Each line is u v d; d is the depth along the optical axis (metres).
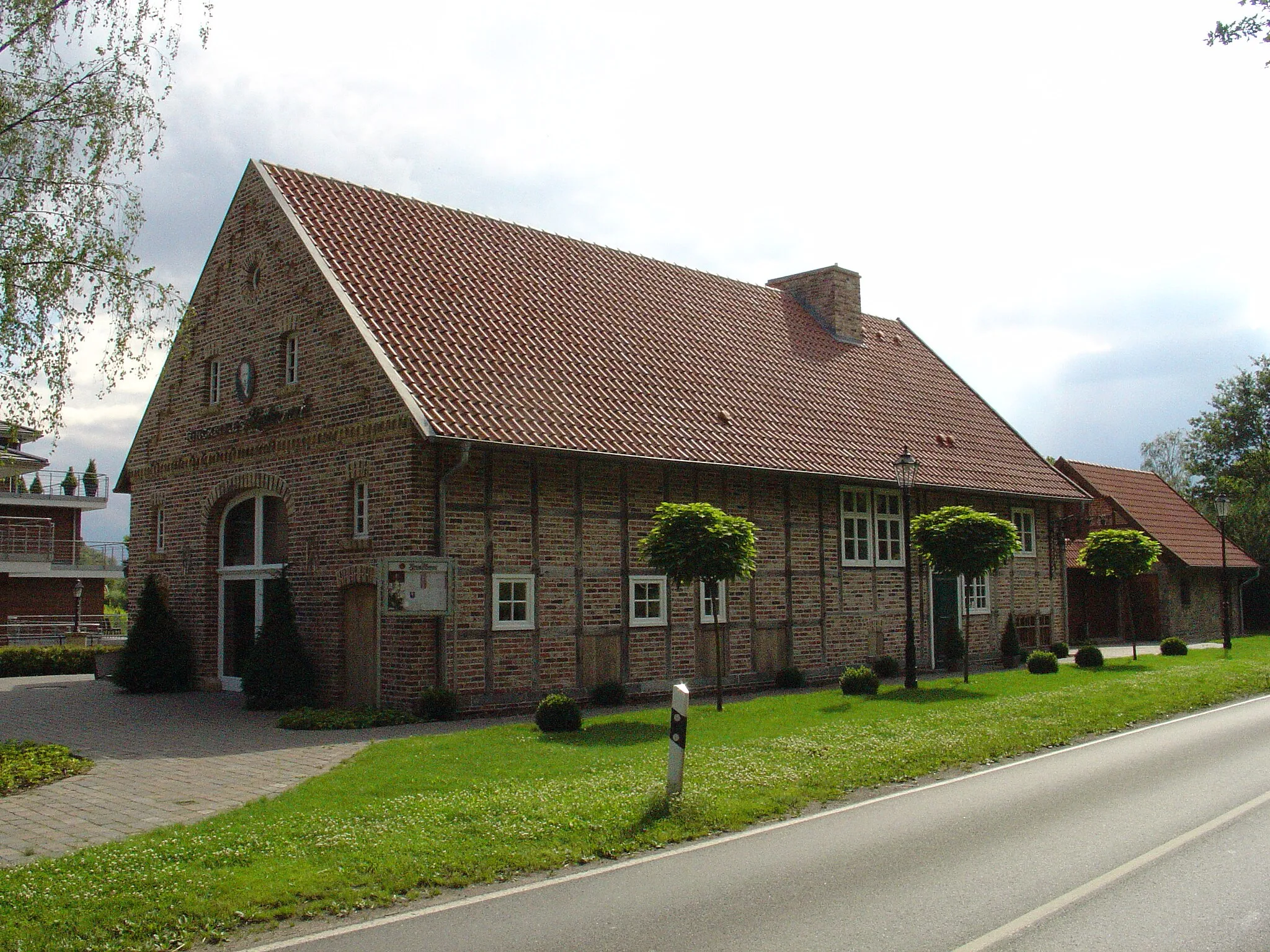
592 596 17.72
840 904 6.68
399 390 15.80
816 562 21.66
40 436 14.09
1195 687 18.75
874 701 17.06
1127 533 24.70
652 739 13.12
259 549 19.56
